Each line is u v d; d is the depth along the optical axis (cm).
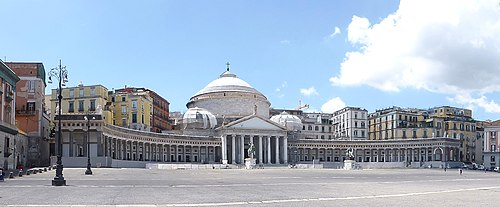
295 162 18325
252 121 17850
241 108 19512
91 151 12056
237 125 17575
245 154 18300
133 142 14538
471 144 19938
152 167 13262
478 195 3872
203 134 18038
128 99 15150
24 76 10875
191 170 11112
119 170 9719
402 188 4788
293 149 18775
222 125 17675
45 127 11719
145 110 15612
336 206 2964
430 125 19550
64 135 12281
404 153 18888
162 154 16100
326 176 8150
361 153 19300
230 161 17862
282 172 10144
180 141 16562
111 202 3094
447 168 15900
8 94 8925
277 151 18062
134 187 4578
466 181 6625
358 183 5756
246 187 4750
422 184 5653
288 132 18912
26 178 6200
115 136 13112
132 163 13138
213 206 2931
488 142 16612
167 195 3672
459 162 17462
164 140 15912
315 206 2959
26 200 3181
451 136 19600
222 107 19450
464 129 19900
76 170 9062
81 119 11994
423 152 18462
